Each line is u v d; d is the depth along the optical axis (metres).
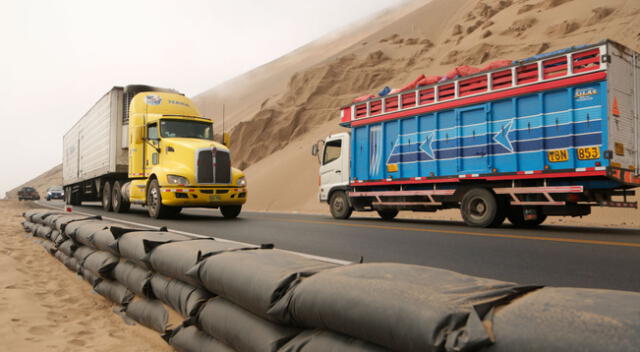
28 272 6.84
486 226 11.49
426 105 12.90
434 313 1.79
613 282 5.00
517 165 10.94
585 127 9.84
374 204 14.16
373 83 61.16
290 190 44.47
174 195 13.37
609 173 9.41
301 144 53.97
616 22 41.31
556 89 10.29
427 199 13.14
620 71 9.84
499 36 52.22
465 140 12.02
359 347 2.13
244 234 9.92
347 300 2.17
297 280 2.64
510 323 1.66
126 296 4.81
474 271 5.71
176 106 16.11
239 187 14.17
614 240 8.46
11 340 3.96
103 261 5.47
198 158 13.50
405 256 6.84
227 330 3.03
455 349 1.62
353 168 15.09
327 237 9.30
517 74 11.00
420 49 63.59
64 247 7.34
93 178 21.08
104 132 18.31
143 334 4.15
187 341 3.53
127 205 17.67
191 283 3.61
